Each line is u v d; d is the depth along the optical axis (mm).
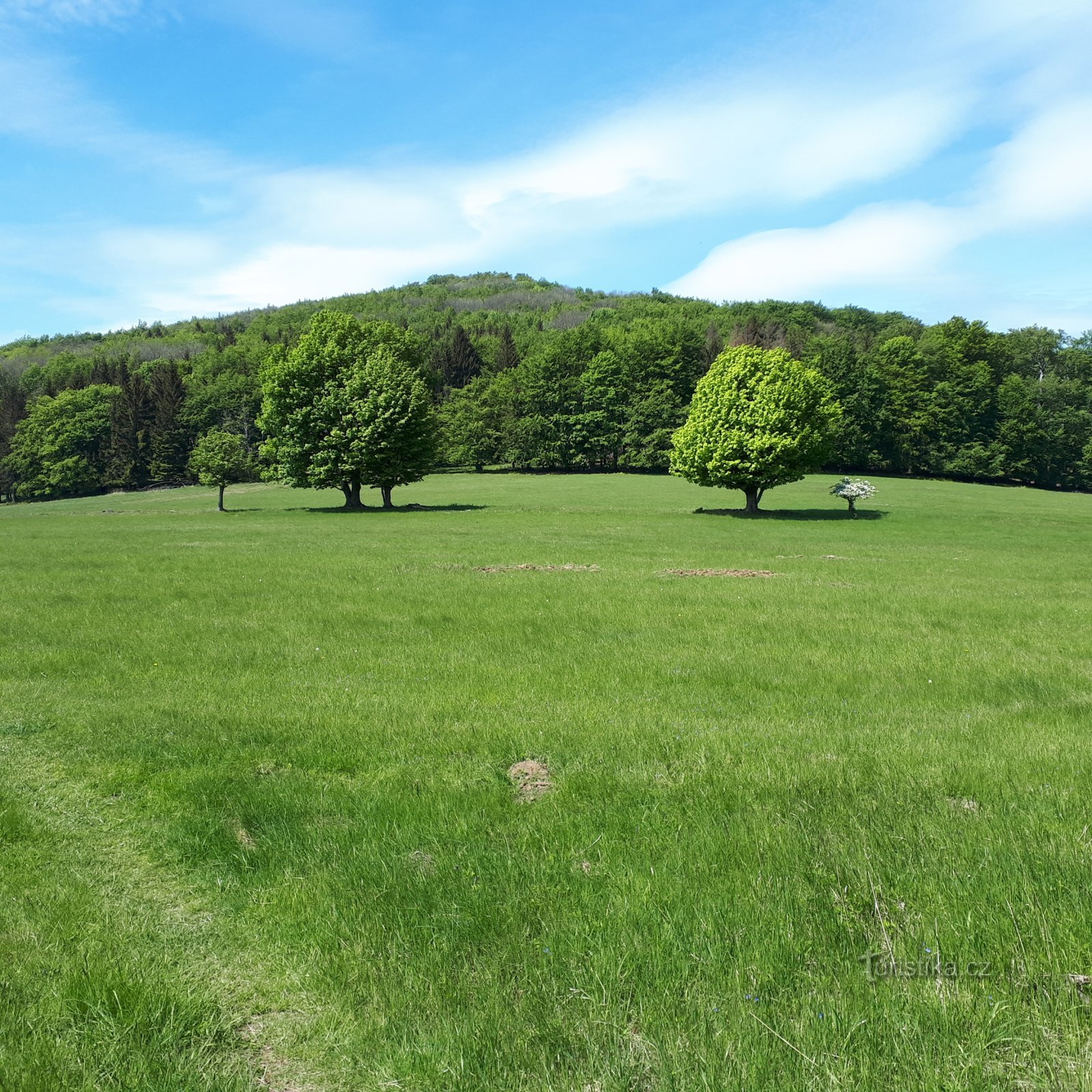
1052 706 11711
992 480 111062
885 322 193250
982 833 6602
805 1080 3949
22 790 8508
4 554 33062
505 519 58281
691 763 8836
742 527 53125
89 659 14695
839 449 111188
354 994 4941
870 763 8664
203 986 5125
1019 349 126750
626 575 27734
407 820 7418
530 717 10953
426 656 15195
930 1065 4047
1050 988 4594
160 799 8102
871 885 5738
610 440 121812
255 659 14898
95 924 5816
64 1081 4219
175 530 48438
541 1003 4699
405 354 79812
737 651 15672
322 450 67625
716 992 4664
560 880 6145
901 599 22672
